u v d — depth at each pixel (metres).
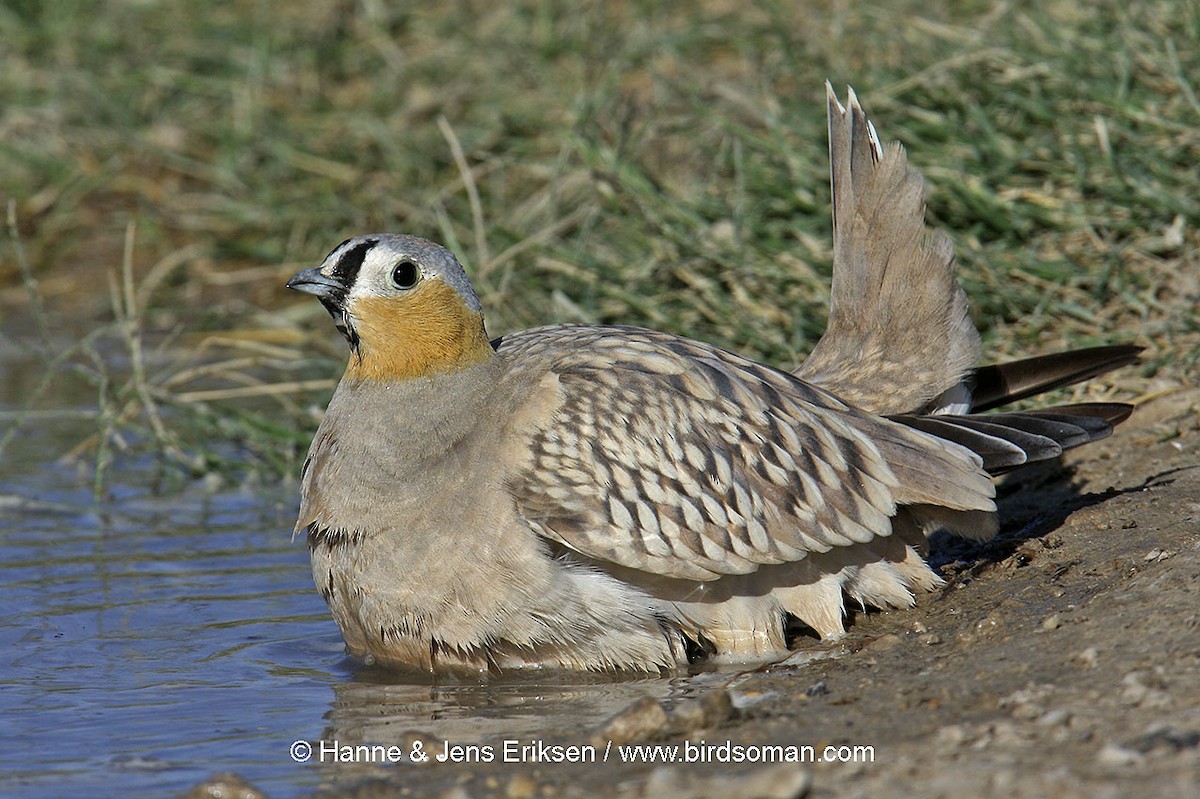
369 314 10.00
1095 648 8.42
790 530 9.66
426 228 18.55
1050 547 10.54
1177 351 13.05
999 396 11.06
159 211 21.61
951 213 15.02
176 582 12.00
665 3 21.67
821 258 14.76
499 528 9.50
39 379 18.38
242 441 16.00
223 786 7.66
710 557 9.56
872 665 9.12
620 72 19.67
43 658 10.31
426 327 9.99
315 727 8.96
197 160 22.23
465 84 21.56
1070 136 14.98
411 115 21.30
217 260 21.00
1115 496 11.17
